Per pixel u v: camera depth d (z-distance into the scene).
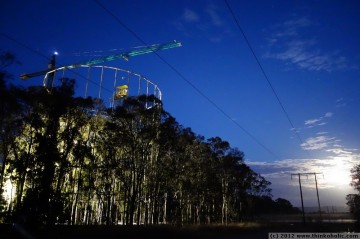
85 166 39.81
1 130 34.28
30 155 35.81
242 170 69.94
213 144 66.06
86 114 39.69
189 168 56.56
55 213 33.72
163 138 45.44
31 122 35.97
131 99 44.12
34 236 29.77
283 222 84.44
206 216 68.56
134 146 43.28
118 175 43.72
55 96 36.25
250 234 48.44
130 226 37.38
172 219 61.00
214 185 64.06
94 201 50.84
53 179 36.47
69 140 37.22
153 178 48.19
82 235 31.70
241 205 81.19
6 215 32.88
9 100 30.34
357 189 66.62
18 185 37.78
